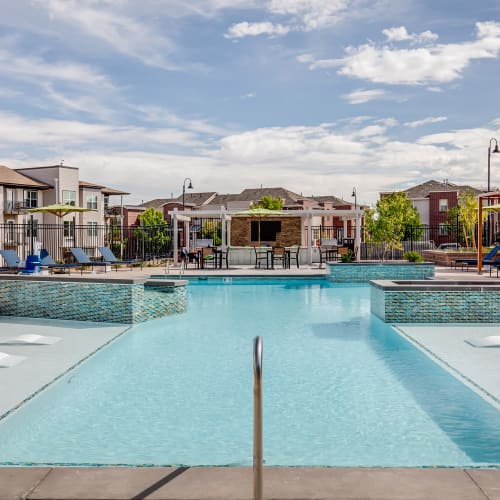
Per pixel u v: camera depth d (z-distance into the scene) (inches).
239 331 342.0
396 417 181.6
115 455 151.9
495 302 361.4
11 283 398.0
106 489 116.1
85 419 180.2
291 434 167.2
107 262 749.9
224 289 608.7
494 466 143.6
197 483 119.0
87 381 225.0
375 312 404.5
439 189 2287.2
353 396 205.0
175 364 255.1
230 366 251.9
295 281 698.8
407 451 153.7
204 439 163.5
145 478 121.3
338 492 114.2
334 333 333.7
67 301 381.7
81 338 310.7
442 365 247.4
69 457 150.1
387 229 1122.0
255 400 107.7
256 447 106.6
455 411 187.3
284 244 1108.5
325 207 2910.9
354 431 169.2
